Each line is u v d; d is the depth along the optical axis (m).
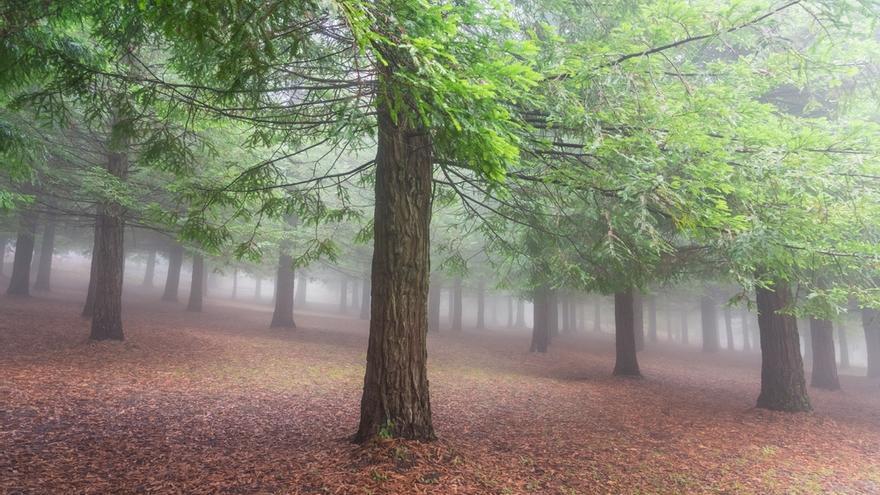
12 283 20.23
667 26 5.03
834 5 4.97
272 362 13.16
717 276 10.95
